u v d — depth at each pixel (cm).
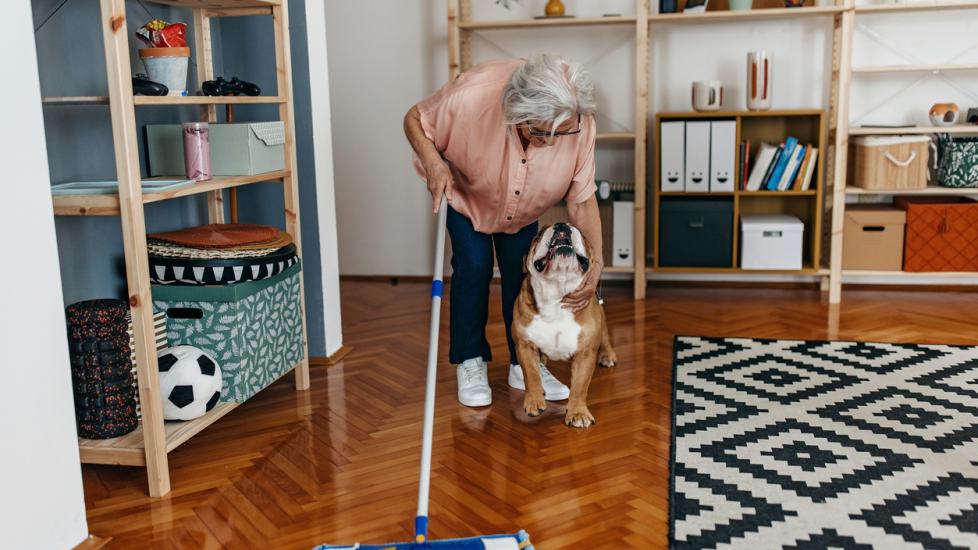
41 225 170
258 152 248
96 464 222
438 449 228
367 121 445
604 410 255
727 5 403
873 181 376
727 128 381
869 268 384
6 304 160
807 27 399
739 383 274
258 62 296
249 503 199
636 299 398
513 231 253
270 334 253
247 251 241
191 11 284
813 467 210
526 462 219
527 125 197
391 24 434
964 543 172
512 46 427
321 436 239
